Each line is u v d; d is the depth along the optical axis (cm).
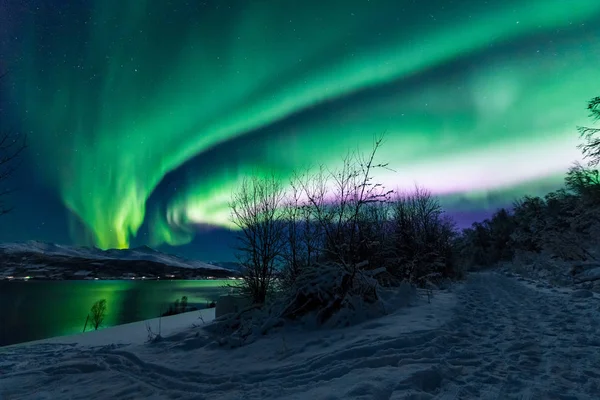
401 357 430
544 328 625
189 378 468
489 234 5591
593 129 1580
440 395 321
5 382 498
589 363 410
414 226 1716
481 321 710
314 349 527
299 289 734
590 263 1773
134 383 469
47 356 691
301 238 922
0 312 5278
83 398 427
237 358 539
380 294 871
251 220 942
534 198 3759
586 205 2098
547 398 311
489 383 352
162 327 1012
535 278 2336
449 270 1983
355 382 359
